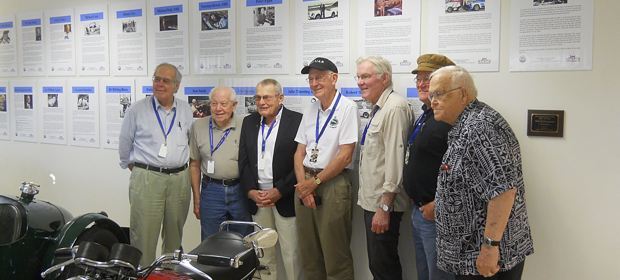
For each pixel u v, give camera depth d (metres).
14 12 4.84
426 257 2.56
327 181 2.88
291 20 3.35
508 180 1.85
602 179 2.55
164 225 3.38
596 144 2.55
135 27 4.06
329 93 2.91
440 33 2.88
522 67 2.68
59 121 4.62
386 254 2.77
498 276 2.06
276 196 3.03
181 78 3.54
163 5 3.89
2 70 4.98
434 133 2.35
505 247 1.94
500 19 2.72
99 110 4.35
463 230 1.96
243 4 3.53
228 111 3.18
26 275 2.26
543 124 2.65
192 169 3.38
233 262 1.96
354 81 3.16
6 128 5.02
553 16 2.59
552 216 2.67
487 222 1.88
